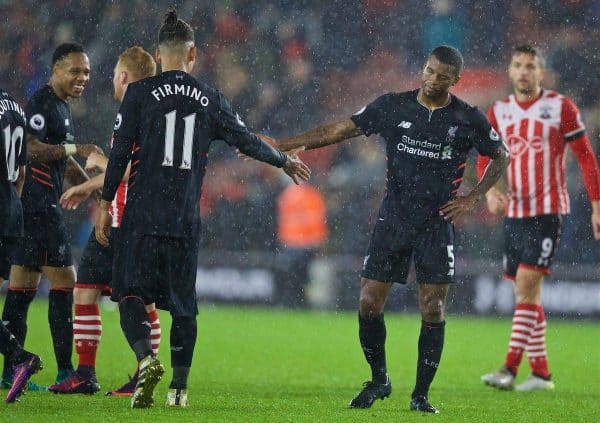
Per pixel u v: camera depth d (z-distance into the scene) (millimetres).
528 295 30875
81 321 24422
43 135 24750
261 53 72938
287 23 73625
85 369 24422
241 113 72062
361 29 73750
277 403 23594
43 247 25094
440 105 22000
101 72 70625
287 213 63688
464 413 22516
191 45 20938
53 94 25203
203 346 41344
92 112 69500
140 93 20312
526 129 31859
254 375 32156
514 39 72125
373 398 22750
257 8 73562
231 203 66812
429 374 22469
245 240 66438
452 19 73312
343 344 43500
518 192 31766
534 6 72125
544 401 26391
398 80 73375
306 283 61750
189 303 20859
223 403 23125
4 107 21297
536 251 31219
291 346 42250
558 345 45375
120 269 20422
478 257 62656
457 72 21703
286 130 72250
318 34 73750
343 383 30516
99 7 72312
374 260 22438
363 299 22594
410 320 55531
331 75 73188
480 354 40750
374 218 66812
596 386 31797
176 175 20312
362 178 67375
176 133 20312
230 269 63375
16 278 25719
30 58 71625
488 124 22203
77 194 25172
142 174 20281
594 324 55906
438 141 21891
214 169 67375
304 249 63281
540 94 32094
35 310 54906
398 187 22234
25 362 20906
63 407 20828
